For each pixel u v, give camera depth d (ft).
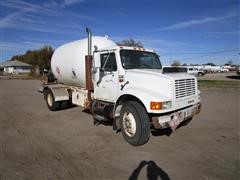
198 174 13.19
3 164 14.51
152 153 16.28
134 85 18.74
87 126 23.57
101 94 22.16
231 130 21.77
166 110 16.56
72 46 27.96
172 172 13.46
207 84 77.66
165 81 17.06
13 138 19.69
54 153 16.31
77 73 26.21
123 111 18.49
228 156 15.65
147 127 17.16
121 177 12.88
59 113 30.25
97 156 15.79
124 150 16.88
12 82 101.81
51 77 34.42
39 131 21.84
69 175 13.10
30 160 15.11
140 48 21.89
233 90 59.26
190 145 17.81
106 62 21.34
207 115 28.43
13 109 33.53
